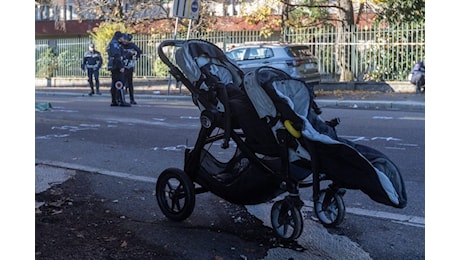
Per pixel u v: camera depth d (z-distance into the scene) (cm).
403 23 2047
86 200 591
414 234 484
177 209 529
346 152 410
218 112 485
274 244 467
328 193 497
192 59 497
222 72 513
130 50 1642
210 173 508
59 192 620
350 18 2203
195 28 2664
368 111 1495
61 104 1733
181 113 1421
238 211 554
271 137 453
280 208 470
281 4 2473
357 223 514
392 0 2150
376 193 405
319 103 1694
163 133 1070
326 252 448
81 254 435
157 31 2798
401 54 2014
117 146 932
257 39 2400
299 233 454
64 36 3578
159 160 812
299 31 2192
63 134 1068
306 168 449
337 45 2092
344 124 1185
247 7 2578
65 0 3450
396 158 801
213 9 2928
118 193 620
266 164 467
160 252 446
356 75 2084
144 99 1964
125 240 471
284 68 1722
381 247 457
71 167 752
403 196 417
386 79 2038
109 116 1361
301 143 436
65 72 2912
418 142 932
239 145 477
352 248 454
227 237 483
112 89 1606
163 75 2480
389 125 1158
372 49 2056
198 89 497
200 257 438
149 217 536
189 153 515
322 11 2442
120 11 2897
